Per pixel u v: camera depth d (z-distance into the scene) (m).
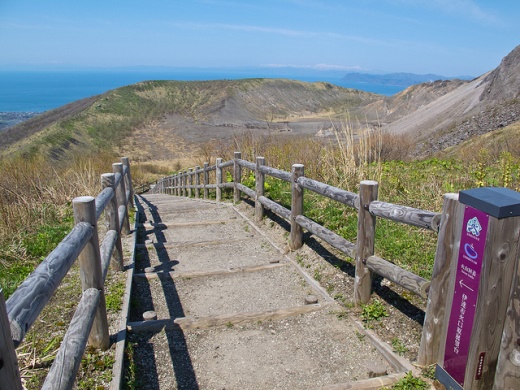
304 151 9.48
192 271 4.81
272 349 3.34
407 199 6.11
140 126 86.62
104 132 76.06
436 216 2.72
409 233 4.82
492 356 2.25
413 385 2.63
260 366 3.14
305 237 5.31
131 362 3.03
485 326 2.19
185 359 3.21
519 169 8.19
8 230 5.82
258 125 84.31
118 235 4.60
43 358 2.86
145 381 2.95
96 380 2.68
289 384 2.93
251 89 127.62
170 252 5.70
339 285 4.18
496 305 2.16
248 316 3.72
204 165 10.43
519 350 2.16
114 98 100.00
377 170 7.09
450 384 2.46
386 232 4.85
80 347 2.34
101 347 3.01
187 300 4.27
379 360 3.10
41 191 8.43
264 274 4.82
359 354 3.19
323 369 3.07
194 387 2.91
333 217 5.62
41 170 9.99
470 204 2.22
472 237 2.23
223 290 4.47
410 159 13.18
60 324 3.31
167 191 19.17
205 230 6.85
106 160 14.03
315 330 3.54
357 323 3.48
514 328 2.16
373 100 123.94
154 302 4.20
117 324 3.41
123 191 6.20
